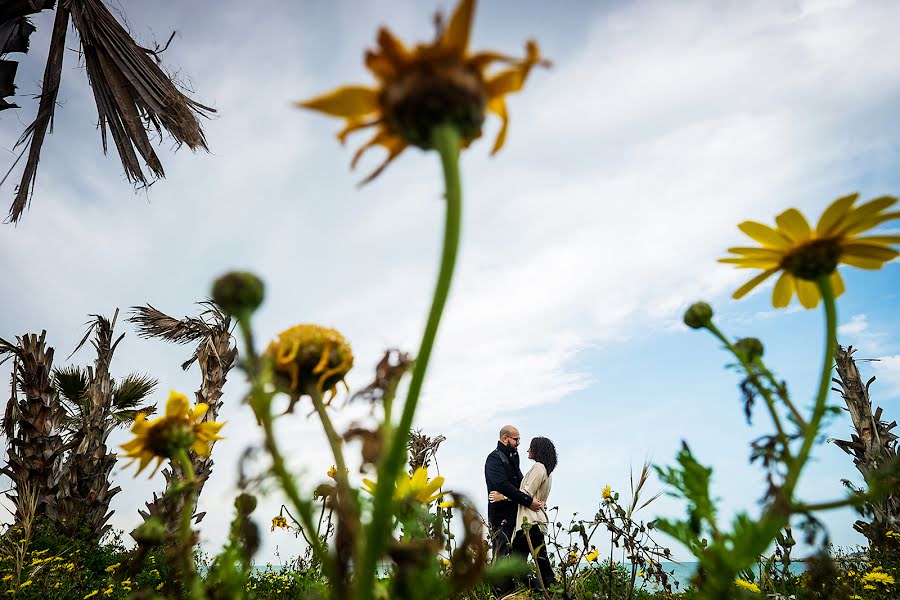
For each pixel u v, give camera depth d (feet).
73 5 22.88
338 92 2.34
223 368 28.04
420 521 3.04
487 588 9.07
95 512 28.35
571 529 9.80
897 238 3.26
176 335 28.07
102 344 31.55
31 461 27.37
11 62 23.66
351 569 2.19
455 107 2.25
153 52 24.32
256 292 2.63
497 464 17.21
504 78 2.39
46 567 17.35
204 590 2.99
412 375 2.03
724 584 2.61
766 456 2.84
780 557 5.90
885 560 10.48
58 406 29.17
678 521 2.96
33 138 25.41
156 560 16.55
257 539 2.92
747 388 3.01
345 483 2.39
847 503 2.60
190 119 23.85
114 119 24.64
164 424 3.98
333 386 3.05
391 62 2.34
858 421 16.28
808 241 3.47
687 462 3.00
